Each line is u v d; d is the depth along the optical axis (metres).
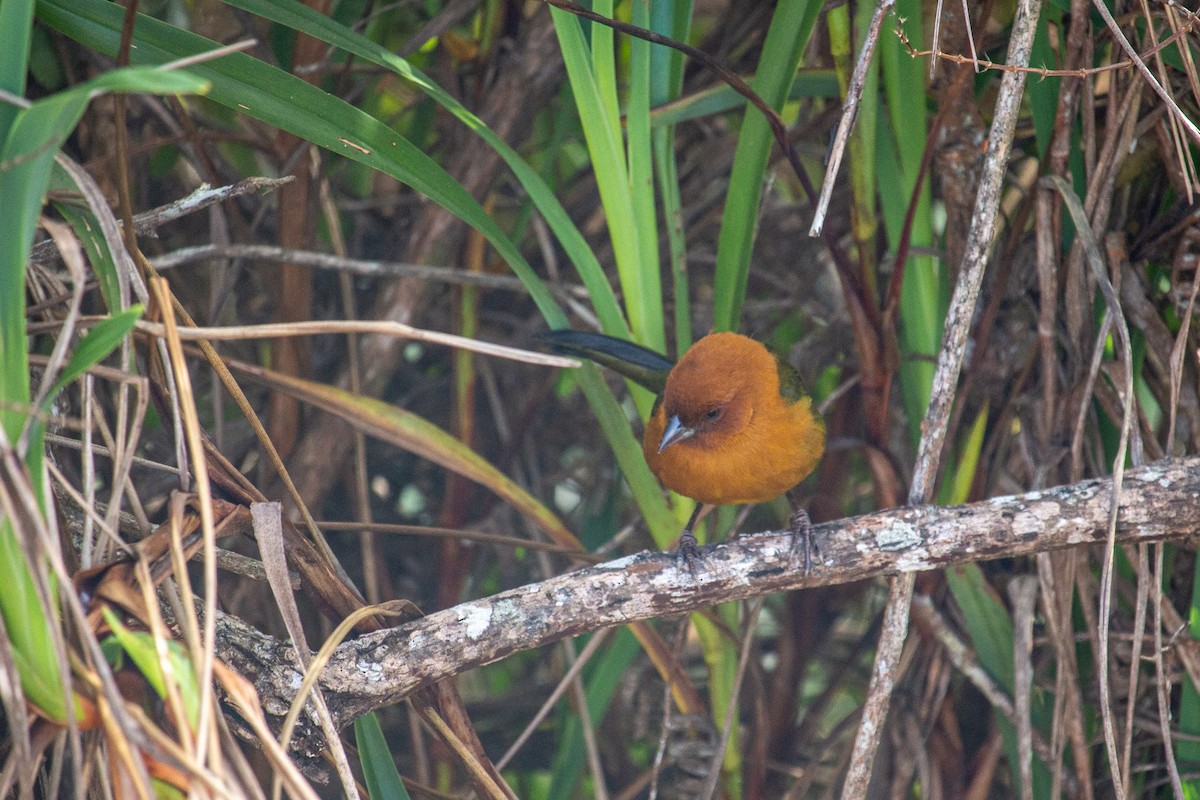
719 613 7.83
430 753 9.04
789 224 10.65
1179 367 6.43
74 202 5.27
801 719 10.82
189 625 4.34
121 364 5.15
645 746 10.26
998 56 7.83
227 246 8.15
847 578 6.16
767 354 7.93
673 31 7.35
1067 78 6.84
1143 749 7.69
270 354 9.19
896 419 9.48
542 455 11.30
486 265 10.12
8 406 4.04
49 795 4.98
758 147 7.13
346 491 10.68
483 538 7.31
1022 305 8.02
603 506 10.52
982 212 6.34
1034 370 7.95
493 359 11.12
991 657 7.56
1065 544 6.04
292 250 8.66
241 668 5.70
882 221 9.02
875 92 7.20
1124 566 7.60
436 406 11.14
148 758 4.49
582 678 8.89
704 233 10.50
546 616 5.92
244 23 9.46
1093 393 7.39
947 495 7.93
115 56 5.66
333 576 6.04
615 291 10.52
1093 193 7.06
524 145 10.53
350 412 7.19
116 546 5.19
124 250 4.82
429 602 10.99
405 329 5.04
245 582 9.03
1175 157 6.99
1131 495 5.95
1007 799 9.02
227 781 4.16
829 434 9.70
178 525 4.71
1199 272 6.41
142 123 9.36
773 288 10.77
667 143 7.61
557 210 7.13
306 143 8.41
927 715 8.11
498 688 10.98
